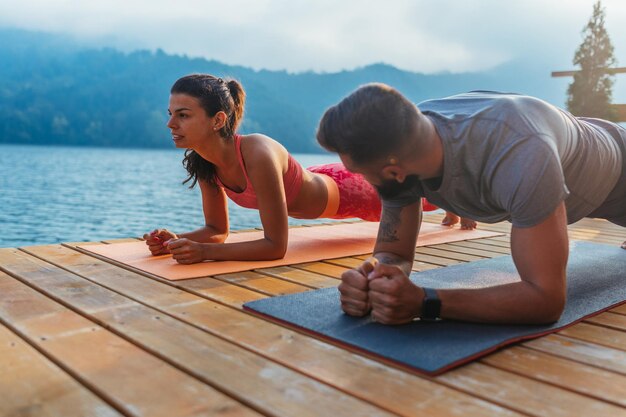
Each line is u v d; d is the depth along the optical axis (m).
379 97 1.16
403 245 1.65
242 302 1.63
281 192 2.21
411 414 0.95
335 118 1.19
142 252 2.37
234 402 0.99
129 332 1.34
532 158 1.22
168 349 1.23
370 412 0.95
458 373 1.12
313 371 1.12
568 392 1.05
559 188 1.24
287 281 1.91
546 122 1.35
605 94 6.94
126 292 1.72
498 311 1.33
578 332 1.39
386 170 1.25
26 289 1.76
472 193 1.36
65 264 2.13
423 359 1.15
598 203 1.73
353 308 1.44
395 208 1.64
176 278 1.87
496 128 1.28
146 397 1.00
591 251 2.48
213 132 2.17
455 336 1.29
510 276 1.95
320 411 0.95
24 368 1.12
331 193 2.79
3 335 1.32
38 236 9.30
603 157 1.62
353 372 1.12
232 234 2.93
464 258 2.42
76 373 1.10
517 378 1.11
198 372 1.11
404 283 1.34
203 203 2.51
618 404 1.00
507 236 3.08
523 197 1.23
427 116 1.37
